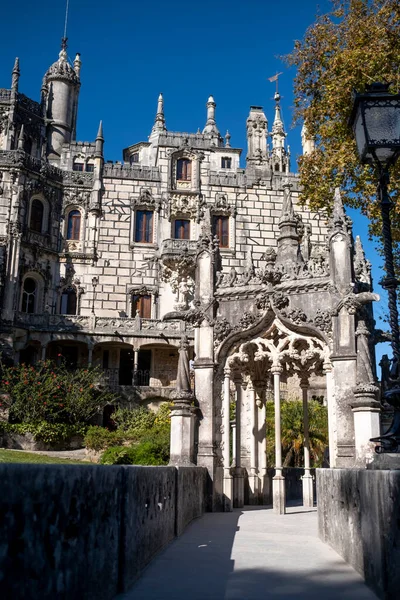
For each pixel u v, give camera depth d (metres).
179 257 52.47
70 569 4.48
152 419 42.09
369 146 8.98
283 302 17.59
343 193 25.00
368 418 14.87
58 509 4.29
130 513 6.79
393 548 5.86
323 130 24.45
